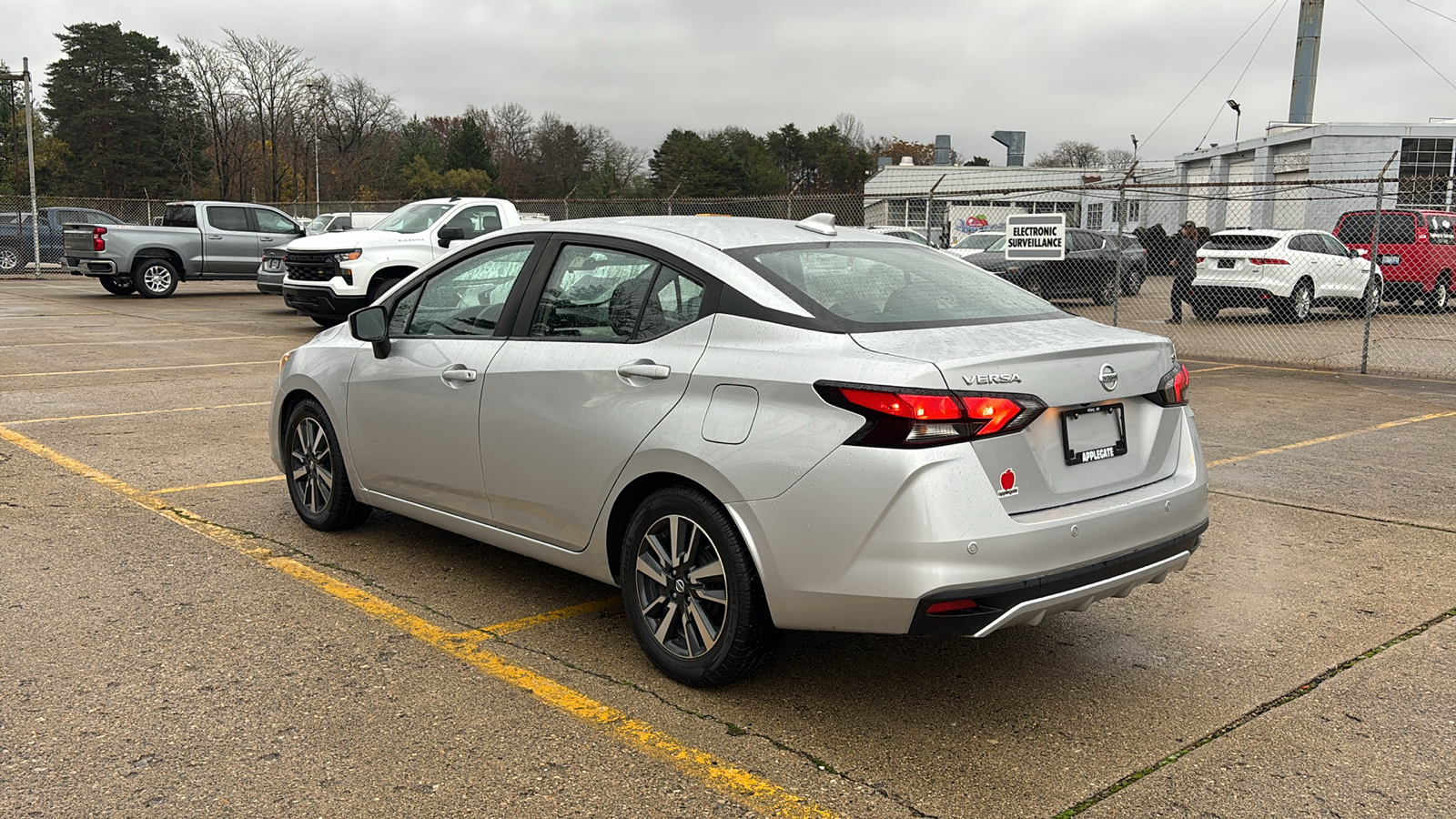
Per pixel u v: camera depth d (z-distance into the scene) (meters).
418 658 3.67
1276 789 2.87
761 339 3.27
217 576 4.48
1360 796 2.84
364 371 4.64
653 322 3.58
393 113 76.56
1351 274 18.17
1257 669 3.70
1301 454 7.35
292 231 21.03
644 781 2.87
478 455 4.07
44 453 6.76
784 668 3.67
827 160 114.25
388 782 2.83
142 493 5.80
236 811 2.67
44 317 16.08
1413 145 32.06
